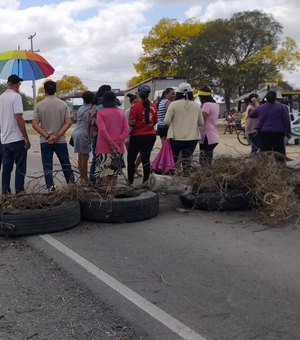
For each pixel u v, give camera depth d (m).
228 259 5.36
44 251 5.72
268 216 6.91
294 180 7.68
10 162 8.12
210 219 7.11
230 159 7.93
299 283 4.65
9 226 6.17
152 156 15.91
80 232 6.49
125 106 35.59
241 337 3.65
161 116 9.99
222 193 7.45
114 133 7.85
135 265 5.22
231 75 46.41
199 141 9.27
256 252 5.59
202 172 7.70
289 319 3.93
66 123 8.16
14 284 4.74
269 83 48.09
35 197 6.64
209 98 9.36
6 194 6.78
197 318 3.97
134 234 6.38
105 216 6.86
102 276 4.91
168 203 8.18
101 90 9.04
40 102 8.05
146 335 3.71
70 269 5.13
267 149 9.86
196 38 48.09
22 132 7.97
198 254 5.55
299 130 21.41
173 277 4.86
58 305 4.26
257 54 47.09
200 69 47.41
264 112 9.68
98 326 3.87
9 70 9.52
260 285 4.62
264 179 7.38
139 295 4.44
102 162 7.84
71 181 7.34
